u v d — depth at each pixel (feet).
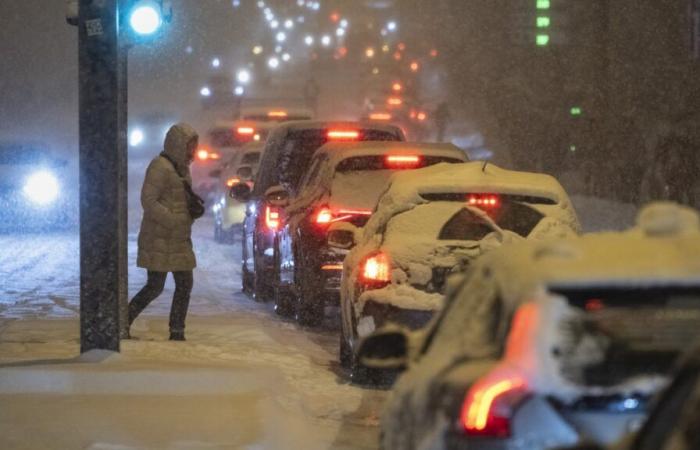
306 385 86.07
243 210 215.31
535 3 336.90
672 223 38.24
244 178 164.96
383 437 43.50
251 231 144.05
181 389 75.66
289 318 124.36
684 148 250.98
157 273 98.07
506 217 86.53
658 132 268.21
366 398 82.48
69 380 75.61
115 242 82.74
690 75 291.58
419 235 84.58
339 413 77.51
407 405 39.45
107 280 82.69
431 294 82.38
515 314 34.42
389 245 84.48
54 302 130.11
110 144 82.38
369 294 83.76
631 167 287.07
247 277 147.84
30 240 219.20
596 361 33.63
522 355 33.53
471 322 38.09
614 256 36.01
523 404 33.30
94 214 82.58
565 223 85.30
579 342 33.60
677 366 29.27
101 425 66.90
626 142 298.15
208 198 278.46
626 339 33.88
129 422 67.56
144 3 93.61
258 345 99.09
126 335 98.37
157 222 97.55
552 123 341.41
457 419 34.04
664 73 298.35
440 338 40.86
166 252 97.91
